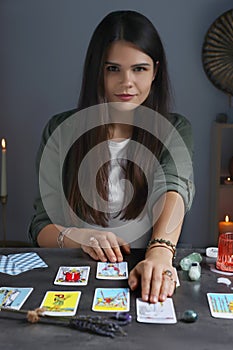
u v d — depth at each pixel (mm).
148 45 1464
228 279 1372
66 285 1331
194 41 3357
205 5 3316
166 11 3332
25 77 3416
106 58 1479
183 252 1564
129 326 1122
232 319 1154
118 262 1480
